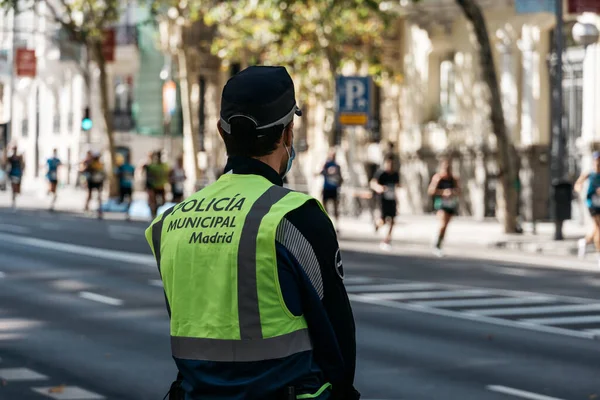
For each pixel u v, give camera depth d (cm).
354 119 3428
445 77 4378
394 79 4306
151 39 6844
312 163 5034
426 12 4331
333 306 398
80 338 1448
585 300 1923
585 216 3800
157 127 6856
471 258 2752
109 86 6994
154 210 4112
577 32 3156
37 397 1073
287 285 394
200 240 407
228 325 397
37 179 7531
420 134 4403
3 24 7950
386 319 1666
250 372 396
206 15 4366
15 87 7850
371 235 3509
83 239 3112
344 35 4066
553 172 3656
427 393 1109
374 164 4647
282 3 3894
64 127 7281
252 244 395
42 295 1905
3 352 1336
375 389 1127
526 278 2272
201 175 5475
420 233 3484
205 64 5750
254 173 418
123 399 1069
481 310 1783
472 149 4178
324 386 401
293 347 396
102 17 5128
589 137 3734
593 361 1318
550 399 1088
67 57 6969
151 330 1522
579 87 3894
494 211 4122
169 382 1158
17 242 2973
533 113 3997
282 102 415
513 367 1266
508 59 4081
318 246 396
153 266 2419
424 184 4381
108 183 5303
